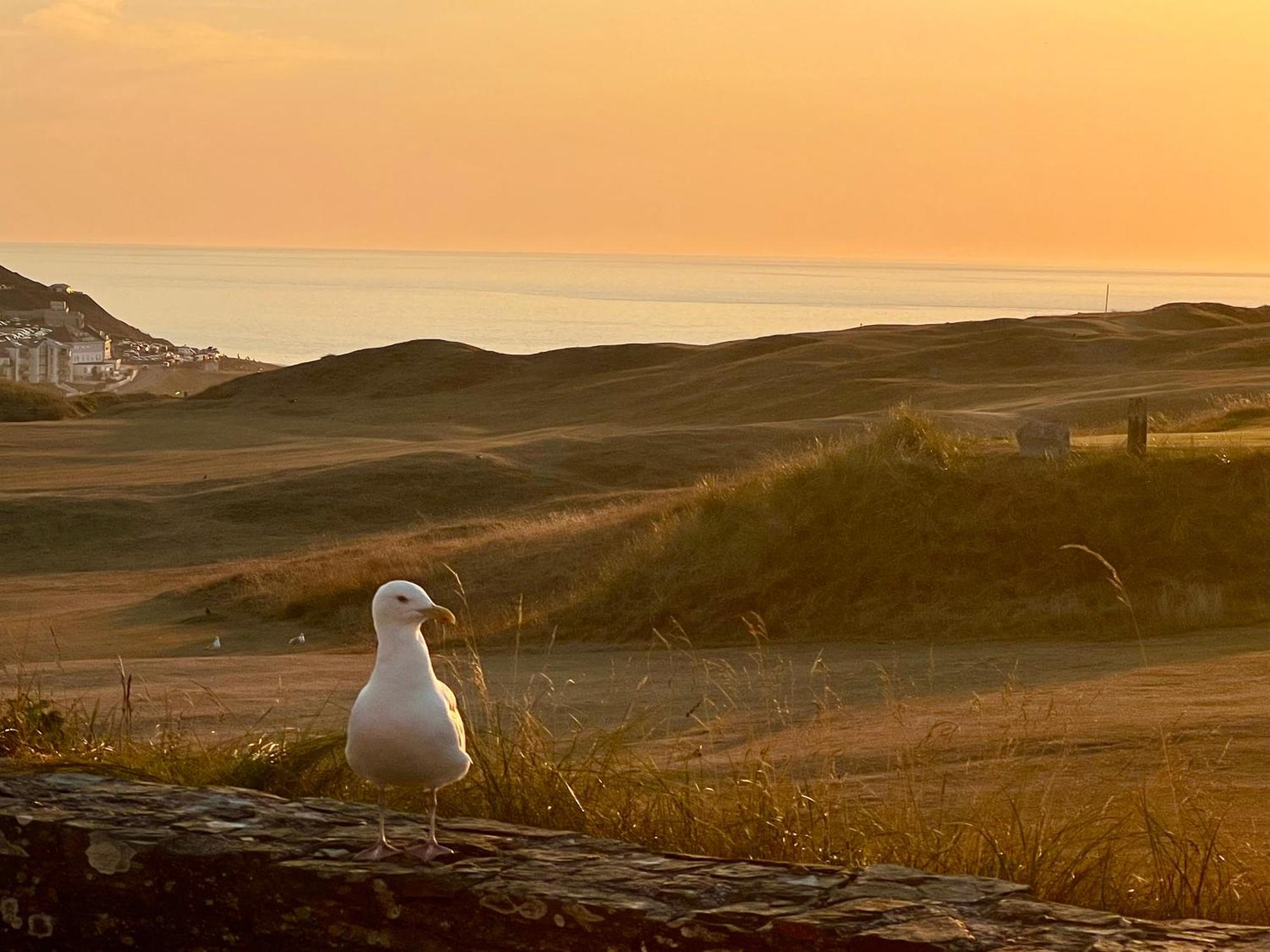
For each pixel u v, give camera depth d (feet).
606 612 90.02
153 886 18.86
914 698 53.98
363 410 334.85
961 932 15.43
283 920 18.13
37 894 19.47
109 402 416.87
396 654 17.89
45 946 19.43
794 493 91.81
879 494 87.92
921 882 17.12
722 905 16.57
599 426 271.69
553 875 17.62
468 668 74.59
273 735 35.17
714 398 287.07
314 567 133.90
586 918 16.67
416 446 250.98
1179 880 23.70
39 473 232.12
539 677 69.10
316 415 330.54
